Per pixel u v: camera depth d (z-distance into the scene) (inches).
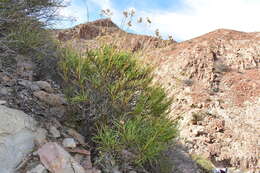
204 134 442.6
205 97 568.1
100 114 126.6
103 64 134.6
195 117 485.7
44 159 98.0
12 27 137.8
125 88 138.0
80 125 128.4
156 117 140.3
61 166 99.1
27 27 143.1
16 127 100.3
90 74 134.2
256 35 900.0
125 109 131.4
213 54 767.7
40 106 120.1
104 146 117.3
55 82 146.8
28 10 140.9
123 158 121.3
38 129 107.6
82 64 129.0
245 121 502.0
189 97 561.0
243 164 401.7
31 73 139.3
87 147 119.5
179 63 708.7
